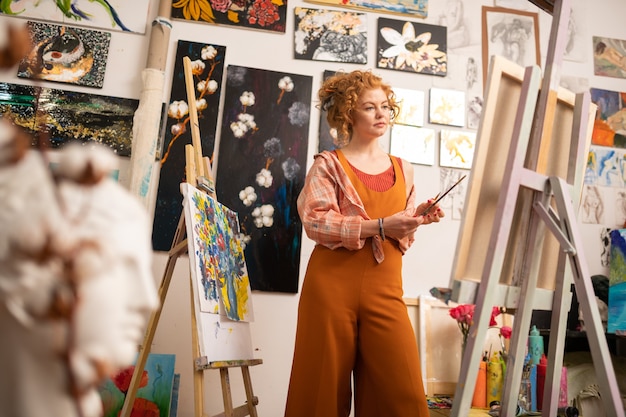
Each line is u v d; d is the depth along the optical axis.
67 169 0.66
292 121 2.70
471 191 1.39
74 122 2.57
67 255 0.59
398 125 2.76
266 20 2.79
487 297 1.32
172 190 2.55
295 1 2.86
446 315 2.59
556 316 1.65
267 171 2.63
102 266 0.61
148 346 1.98
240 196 2.59
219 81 2.70
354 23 2.85
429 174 2.75
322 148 2.68
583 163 1.66
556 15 1.54
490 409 2.18
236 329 2.07
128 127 2.60
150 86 2.54
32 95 2.56
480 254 1.47
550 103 1.50
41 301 0.58
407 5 2.92
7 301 0.58
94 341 0.59
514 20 2.99
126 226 0.66
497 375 2.36
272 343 2.49
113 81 2.65
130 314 0.64
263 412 2.43
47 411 0.61
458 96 2.85
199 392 1.70
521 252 1.56
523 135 1.41
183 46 2.71
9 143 0.64
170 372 2.35
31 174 0.63
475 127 2.83
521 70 1.49
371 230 1.78
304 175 2.65
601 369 1.36
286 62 2.78
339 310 1.78
